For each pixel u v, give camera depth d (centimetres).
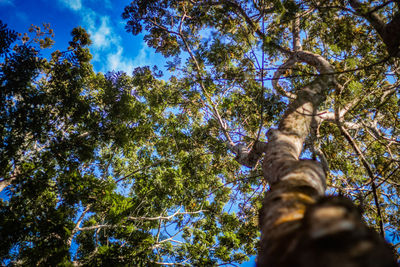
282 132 342
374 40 661
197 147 1041
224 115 984
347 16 595
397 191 815
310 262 96
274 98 836
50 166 661
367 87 690
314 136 547
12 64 607
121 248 729
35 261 581
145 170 1052
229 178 1049
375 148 859
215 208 1091
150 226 998
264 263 136
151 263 771
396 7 562
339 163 845
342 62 723
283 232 138
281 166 253
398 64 697
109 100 772
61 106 716
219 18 749
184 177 1049
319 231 103
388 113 814
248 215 912
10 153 591
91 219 938
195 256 995
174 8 887
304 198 173
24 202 638
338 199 134
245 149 629
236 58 799
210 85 820
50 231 593
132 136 855
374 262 87
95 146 808
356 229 101
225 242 991
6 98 621
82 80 783
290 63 661
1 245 562
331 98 683
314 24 796
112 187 741
